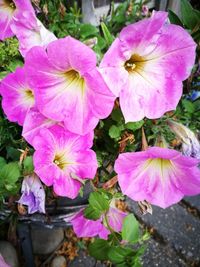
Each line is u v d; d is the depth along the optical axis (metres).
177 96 0.18
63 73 0.18
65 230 0.41
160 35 0.17
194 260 0.40
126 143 0.22
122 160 0.18
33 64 0.17
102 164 0.24
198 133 0.24
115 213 0.23
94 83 0.17
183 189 0.20
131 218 0.21
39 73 0.17
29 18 0.19
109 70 0.16
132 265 0.19
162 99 0.18
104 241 0.20
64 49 0.16
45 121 0.19
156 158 0.19
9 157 0.25
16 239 0.38
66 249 0.40
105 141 0.23
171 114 0.23
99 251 0.20
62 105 0.18
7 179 0.20
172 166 0.20
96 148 0.24
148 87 0.18
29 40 0.19
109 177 0.24
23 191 0.21
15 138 0.25
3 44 0.23
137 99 0.18
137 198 0.21
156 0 0.37
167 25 0.17
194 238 0.41
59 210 0.27
